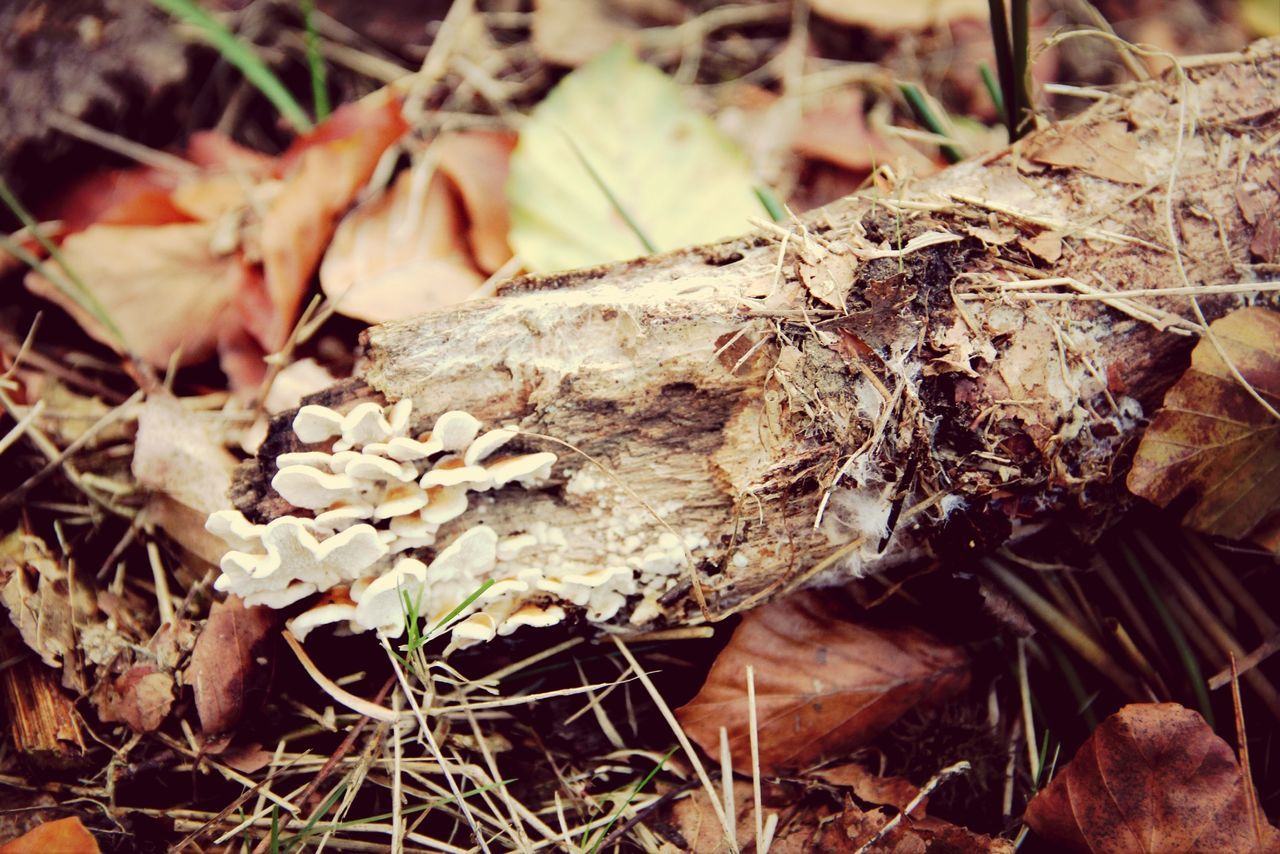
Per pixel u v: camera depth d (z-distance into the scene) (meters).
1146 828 0.57
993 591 0.60
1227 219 0.58
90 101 0.68
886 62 0.73
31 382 0.64
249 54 0.67
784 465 0.57
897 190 0.59
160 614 0.61
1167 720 0.57
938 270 0.57
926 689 0.60
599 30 0.72
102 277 0.65
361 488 0.57
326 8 0.72
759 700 0.60
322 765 0.59
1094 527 0.60
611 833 0.59
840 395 0.57
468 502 0.58
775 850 0.59
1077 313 0.58
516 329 0.57
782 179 0.69
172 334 0.64
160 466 0.61
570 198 0.66
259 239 0.65
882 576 0.60
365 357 0.58
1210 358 0.57
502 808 0.59
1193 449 0.57
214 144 0.69
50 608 0.60
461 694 0.59
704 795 0.60
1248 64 0.59
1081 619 0.60
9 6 0.68
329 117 0.67
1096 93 0.61
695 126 0.67
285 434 0.57
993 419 0.57
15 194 0.67
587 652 0.60
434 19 0.72
